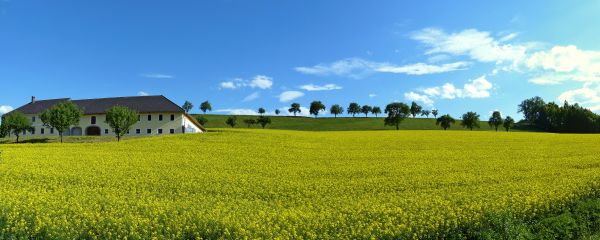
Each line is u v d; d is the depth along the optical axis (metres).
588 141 47.59
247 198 21.00
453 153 37.78
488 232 15.18
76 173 25.75
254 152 38.00
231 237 14.51
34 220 15.57
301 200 20.36
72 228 14.85
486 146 43.53
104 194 20.58
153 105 91.00
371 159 34.44
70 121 71.06
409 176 26.55
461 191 21.88
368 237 14.52
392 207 18.12
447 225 15.55
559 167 29.36
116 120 62.84
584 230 16.06
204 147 41.22
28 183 22.98
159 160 32.22
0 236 14.68
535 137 54.03
